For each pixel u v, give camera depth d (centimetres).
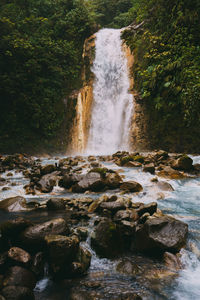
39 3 1823
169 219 298
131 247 288
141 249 278
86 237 298
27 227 273
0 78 1382
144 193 514
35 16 1809
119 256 270
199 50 984
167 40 1206
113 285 217
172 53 1109
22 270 214
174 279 227
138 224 317
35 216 388
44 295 205
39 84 1523
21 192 552
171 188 555
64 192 550
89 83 1766
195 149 1200
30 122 1475
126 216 333
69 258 233
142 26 1672
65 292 209
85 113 1661
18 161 997
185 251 267
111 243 272
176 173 676
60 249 230
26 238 254
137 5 1745
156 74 1197
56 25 1839
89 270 242
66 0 1948
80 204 436
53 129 1558
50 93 1580
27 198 505
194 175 691
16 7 1686
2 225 271
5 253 234
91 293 205
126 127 1506
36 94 1523
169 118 1312
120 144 1503
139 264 253
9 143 1395
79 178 580
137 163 823
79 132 1622
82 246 276
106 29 1973
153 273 237
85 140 1611
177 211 408
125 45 1759
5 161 930
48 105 1555
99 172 604
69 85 1742
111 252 267
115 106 1631
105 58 1814
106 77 1758
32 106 1473
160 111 1356
